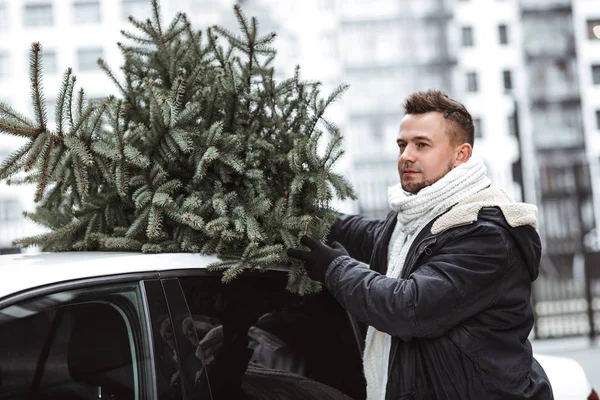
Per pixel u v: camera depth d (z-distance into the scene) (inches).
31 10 1304.1
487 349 87.5
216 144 97.5
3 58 1282.0
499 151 1462.8
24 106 1268.5
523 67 1489.9
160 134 96.4
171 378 76.5
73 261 78.9
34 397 69.0
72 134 90.3
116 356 74.3
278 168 102.5
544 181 431.8
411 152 96.9
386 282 86.9
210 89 103.1
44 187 87.5
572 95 1480.1
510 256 88.0
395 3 1475.1
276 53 110.3
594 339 362.9
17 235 479.2
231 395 81.0
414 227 95.0
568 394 108.8
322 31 1451.8
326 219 101.3
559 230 417.1
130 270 79.2
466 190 93.0
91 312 74.4
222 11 1073.5
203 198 97.7
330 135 108.2
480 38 1498.5
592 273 384.8
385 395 92.0
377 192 463.2
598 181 423.5
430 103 97.0
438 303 84.7
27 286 71.9
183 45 109.6
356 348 97.7
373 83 1471.5
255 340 86.0
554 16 1502.2
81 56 1295.5
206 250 87.8
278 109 107.8
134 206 101.1
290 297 92.5
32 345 70.2
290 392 87.0
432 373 89.0
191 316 81.2
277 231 94.7
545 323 390.0
